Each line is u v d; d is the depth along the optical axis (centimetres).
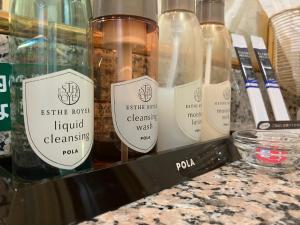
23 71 24
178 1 38
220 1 46
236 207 25
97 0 30
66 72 24
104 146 30
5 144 32
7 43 32
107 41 30
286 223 22
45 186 20
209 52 45
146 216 23
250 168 38
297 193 29
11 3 28
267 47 78
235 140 41
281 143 38
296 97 78
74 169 24
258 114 55
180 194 28
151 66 32
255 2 73
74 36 27
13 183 23
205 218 23
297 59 71
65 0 27
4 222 18
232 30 67
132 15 29
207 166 35
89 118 25
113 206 24
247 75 57
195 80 37
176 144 36
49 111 23
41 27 25
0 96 32
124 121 29
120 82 29
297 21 69
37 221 19
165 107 36
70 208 21
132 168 27
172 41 37
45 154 23
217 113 44
